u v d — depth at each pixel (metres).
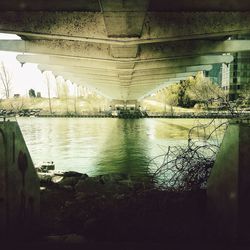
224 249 5.15
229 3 10.45
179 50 17.12
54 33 11.27
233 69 104.81
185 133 38.47
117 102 83.31
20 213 6.19
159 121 63.56
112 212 7.80
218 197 6.24
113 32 10.71
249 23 11.11
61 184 11.82
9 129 5.73
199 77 92.56
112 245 5.73
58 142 30.89
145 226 6.98
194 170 8.62
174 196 8.35
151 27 11.38
